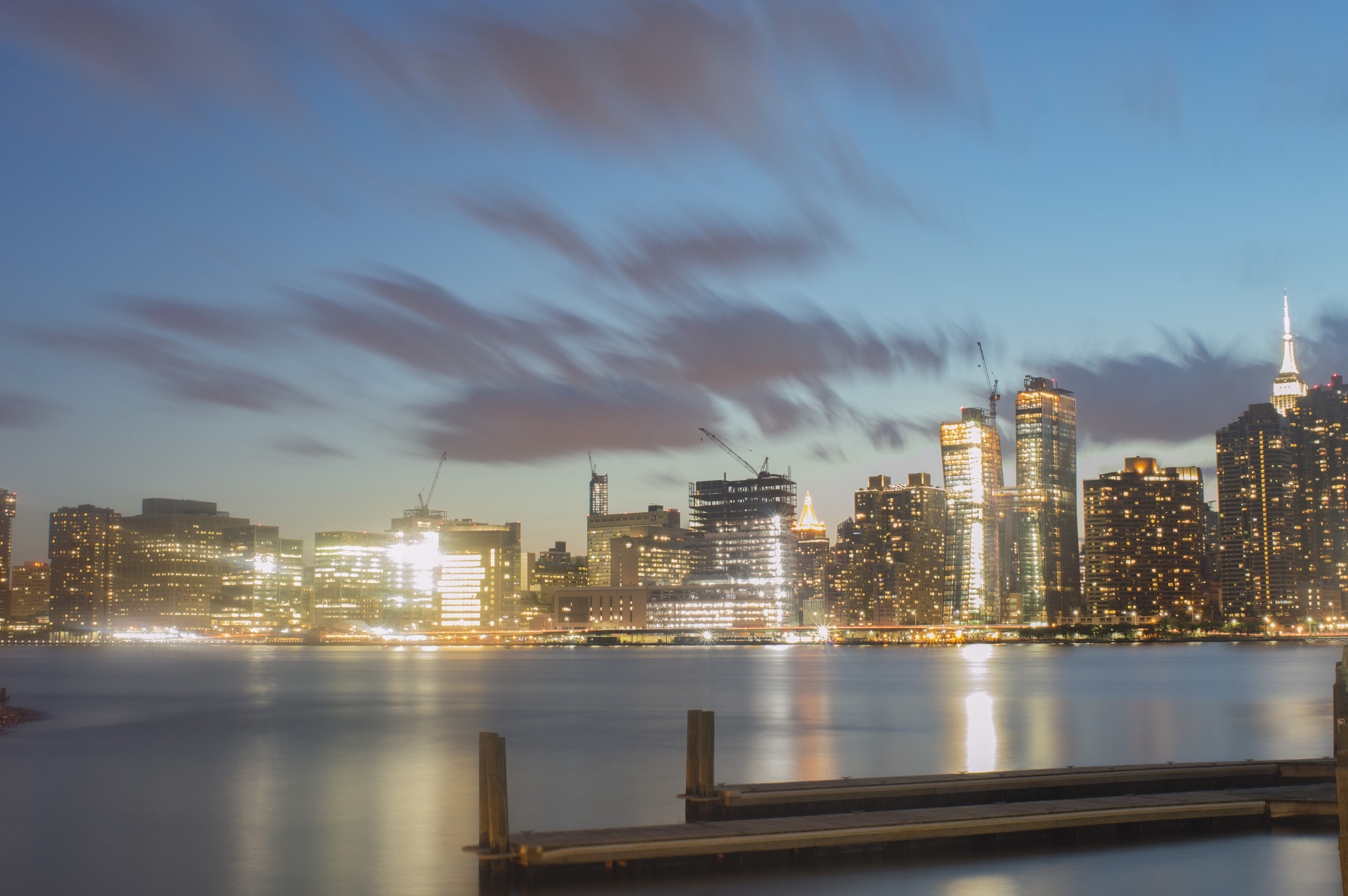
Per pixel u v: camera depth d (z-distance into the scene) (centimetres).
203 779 9844
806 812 6525
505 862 5419
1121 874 5503
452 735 14225
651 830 5775
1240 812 6400
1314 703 19262
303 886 5816
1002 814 6078
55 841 6962
